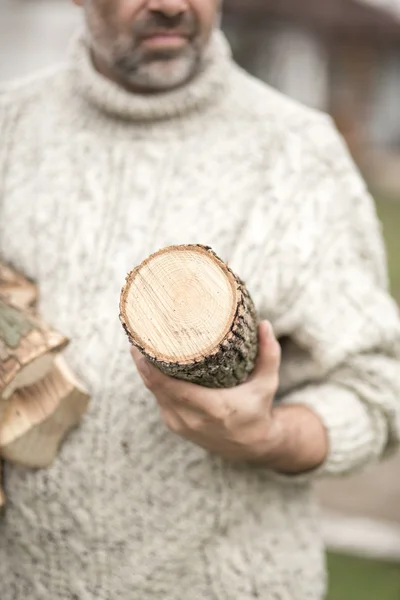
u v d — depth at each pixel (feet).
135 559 4.00
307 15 27.58
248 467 4.07
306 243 4.02
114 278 4.04
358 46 33.63
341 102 34.60
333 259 4.05
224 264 3.40
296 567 4.20
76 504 4.00
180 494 3.98
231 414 3.60
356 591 6.99
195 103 4.17
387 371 4.05
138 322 3.37
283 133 4.19
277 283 4.00
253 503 4.12
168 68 4.05
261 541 4.14
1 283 4.07
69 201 4.19
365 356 4.07
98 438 3.98
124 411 3.97
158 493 3.98
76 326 4.04
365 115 36.73
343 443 3.98
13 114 4.47
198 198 4.09
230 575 4.09
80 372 4.00
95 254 4.09
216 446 3.73
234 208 4.08
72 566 4.07
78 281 4.08
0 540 4.19
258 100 4.31
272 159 4.15
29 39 20.17
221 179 4.11
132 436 3.97
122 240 4.08
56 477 4.00
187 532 4.00
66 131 4.31
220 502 4.02
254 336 3.55
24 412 3.88
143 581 4.02
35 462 3.97
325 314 4.00
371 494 8.63
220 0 4.26
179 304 3.38
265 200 4.08
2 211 4.29
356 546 7.66
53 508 4.02
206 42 4.08
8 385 3.73
